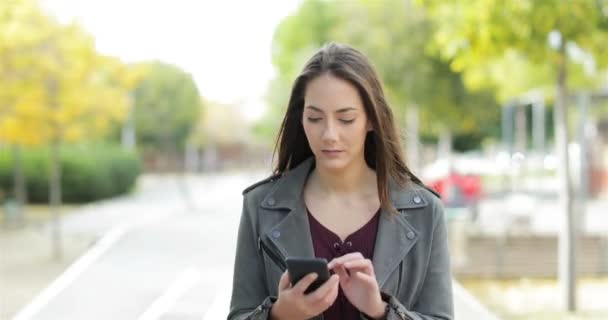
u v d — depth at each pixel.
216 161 68.38
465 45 8.63
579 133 14.54
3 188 24.86
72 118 13.13
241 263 2.20
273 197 2.17
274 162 2.33
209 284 9.14
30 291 8.97
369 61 2.12
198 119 52.69
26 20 12.57
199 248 12.51
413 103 20.20
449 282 2.16
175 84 44.97
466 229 11.74
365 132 2.09
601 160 23.31
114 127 40.88
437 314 2.12
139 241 13.53
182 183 33.03
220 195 29.47
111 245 13.01
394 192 2.14
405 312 1.95
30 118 12.58
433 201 2.16
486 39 8.08
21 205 17.89
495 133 39.22
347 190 2.17
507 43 8.08
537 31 7.84
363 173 2.20
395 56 19.09
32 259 11.84
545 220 16.42
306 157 2.28
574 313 8.50
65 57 12.73
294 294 1.83
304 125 2.07
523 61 10.84
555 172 33.91
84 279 9.53
